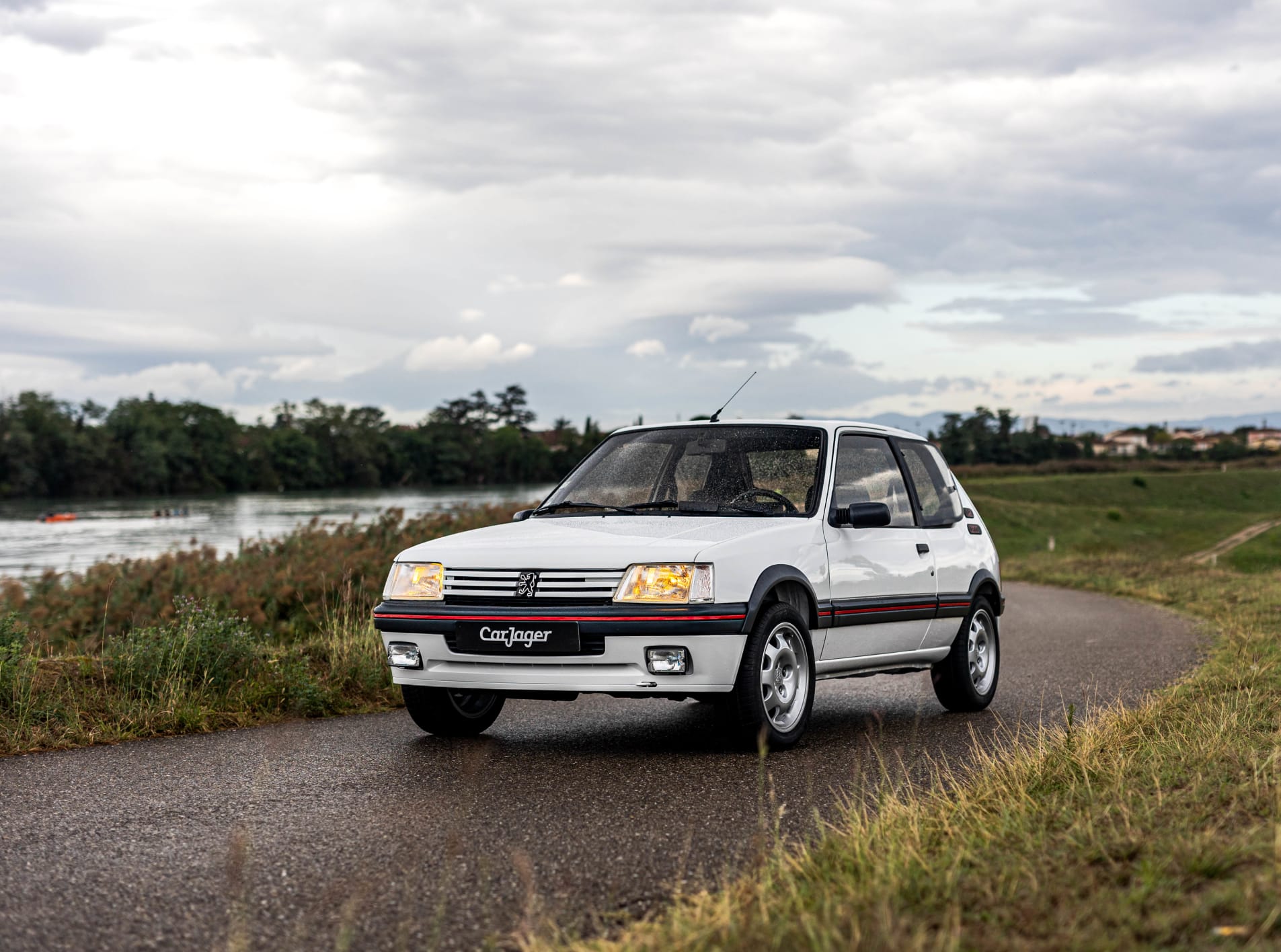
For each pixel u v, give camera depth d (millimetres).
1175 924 2836
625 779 5496
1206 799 4230
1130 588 22547
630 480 7258
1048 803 4445
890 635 7289
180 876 3908
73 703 7020
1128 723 6258
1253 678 7984
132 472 170000
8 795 5164
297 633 12195
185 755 6148
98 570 14516
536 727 7148
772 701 6207
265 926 3424
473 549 6266
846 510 6953
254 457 187250
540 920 3469
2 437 158500
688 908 3359
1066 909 3023
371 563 13508
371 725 7273
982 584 8336
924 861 3588
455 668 6168
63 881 3854
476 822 4668
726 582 5918
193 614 8391
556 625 5898
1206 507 147375
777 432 7301
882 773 5574
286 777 5566
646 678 5852
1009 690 9086
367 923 3451
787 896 3367
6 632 7578
